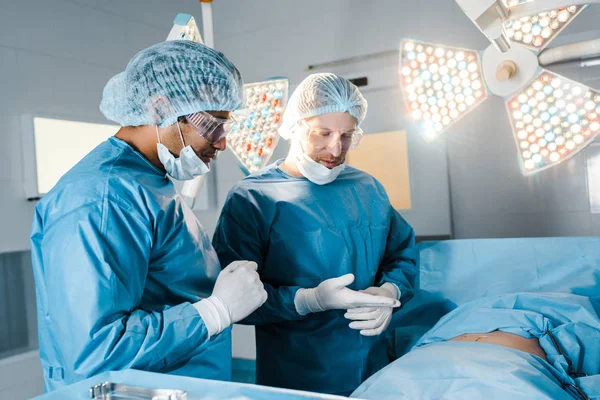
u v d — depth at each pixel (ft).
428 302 5.67
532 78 4.79
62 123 8.13
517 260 5.34
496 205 8.47
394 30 9.06
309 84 4.73
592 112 4.64
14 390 7.39
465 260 5.56
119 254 3.03
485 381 3.08
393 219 5.73
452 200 8.80
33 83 7.90
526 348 4.00
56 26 8.27
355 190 5.33
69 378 2.98
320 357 4.94
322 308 4.55
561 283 5.11
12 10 7.65
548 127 4.85
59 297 2.92
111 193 3.14
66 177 3.27
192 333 3.06
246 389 1.99
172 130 3.48
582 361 4.10
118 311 2.93
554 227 8.05
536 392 2.93
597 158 7.68
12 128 7.60
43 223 3.25
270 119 5.60
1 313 7.63
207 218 10.77
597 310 4.66
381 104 9.01
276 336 5.13
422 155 8.71
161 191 3.47
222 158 10.78
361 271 5.12
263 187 5.15
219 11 10.98
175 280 3.51
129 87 3.43
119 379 2.20
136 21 9.71
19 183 7.68
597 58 7.28
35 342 8.01
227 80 3.56
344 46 9.56
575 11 4.52
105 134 8.94
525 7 4.07
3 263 7.70
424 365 3.43
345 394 4.93
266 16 10.39
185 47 3.54
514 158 8.28
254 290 3.42
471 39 8.41
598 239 5.04
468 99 5.16
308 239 4.97
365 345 5.05
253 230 5.01
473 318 4.54
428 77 5.30
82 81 8.66
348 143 4.94
